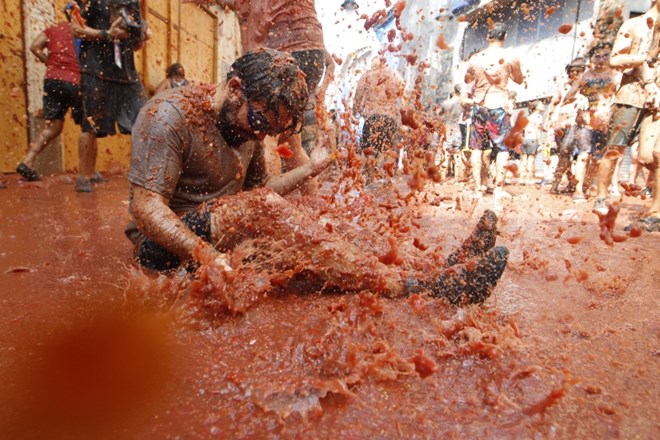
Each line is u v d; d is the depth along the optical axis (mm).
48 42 5000
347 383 988
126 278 1719
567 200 5867
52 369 1044
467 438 839
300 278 1510
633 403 968
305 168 2076
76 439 820
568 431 866
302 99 1592
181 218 1612
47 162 6391
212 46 12445
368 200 2604
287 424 869
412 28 12523
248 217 1463
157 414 895
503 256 1358
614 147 4367
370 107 5184
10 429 841
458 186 7211
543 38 11828
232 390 970
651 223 3467
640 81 4031
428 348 1162
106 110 4793
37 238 2475
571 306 1586
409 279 1463
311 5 3227
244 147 1857
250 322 1281
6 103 5746
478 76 5754
